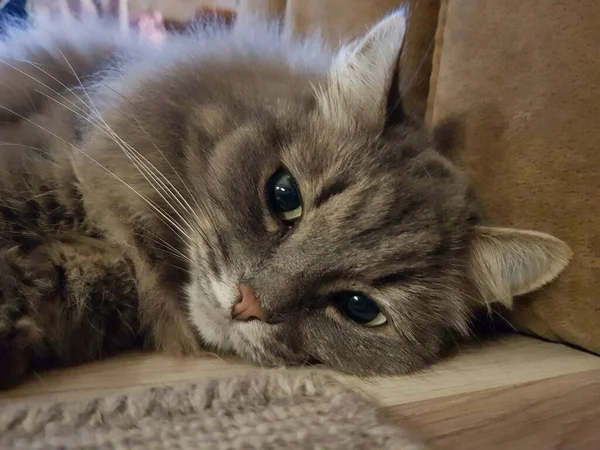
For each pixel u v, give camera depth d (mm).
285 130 160
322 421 113
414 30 219
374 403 128
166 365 145
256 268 149
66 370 134
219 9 309
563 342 175
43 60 190
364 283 155
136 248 156
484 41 176
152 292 155
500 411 132
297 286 149
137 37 211
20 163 149
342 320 158
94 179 157
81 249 145
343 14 236
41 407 105
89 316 141
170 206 157
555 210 161
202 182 160
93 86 180
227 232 154
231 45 187
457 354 169
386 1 221
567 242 160
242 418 112
